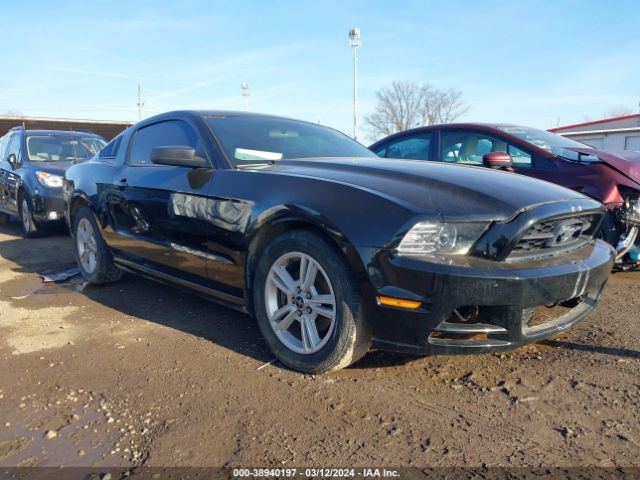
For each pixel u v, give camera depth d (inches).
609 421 94.4
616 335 132.9
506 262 98.7
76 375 116.0
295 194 113.0
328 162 130.6
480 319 100.3
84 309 162.9
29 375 116.4
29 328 146.1
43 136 333.1
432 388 107.2
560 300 102.3
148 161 163.8
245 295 124.8
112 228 171.8
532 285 96.7
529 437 89.9
